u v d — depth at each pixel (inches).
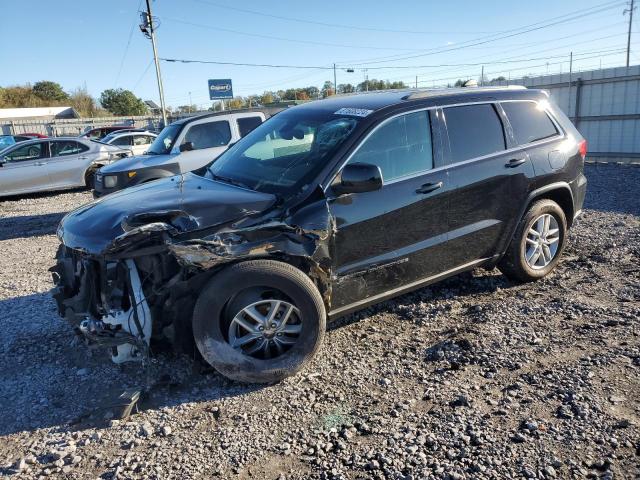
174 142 375.2
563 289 194.5
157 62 1197.1
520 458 106.7
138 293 132.3
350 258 151.8
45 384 146.2
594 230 275.6
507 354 148.5
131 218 133.6
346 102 179.3
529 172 189.8
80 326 135.2
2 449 119.1
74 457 115.0
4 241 350.9
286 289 137.3
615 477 99.8
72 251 145.4
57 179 554.9
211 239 131.4
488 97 188.4
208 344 134.3
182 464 111.6
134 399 132.6
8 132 1689.2
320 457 111.3
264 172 161.8
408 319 177.6
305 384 140.3
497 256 190.7
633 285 192.7
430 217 166.4
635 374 132.7
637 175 465.7
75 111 2522.1
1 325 188.4
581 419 117.0
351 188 144.3
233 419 126.6
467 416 121.6
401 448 112.0
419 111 168.7
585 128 613.6
